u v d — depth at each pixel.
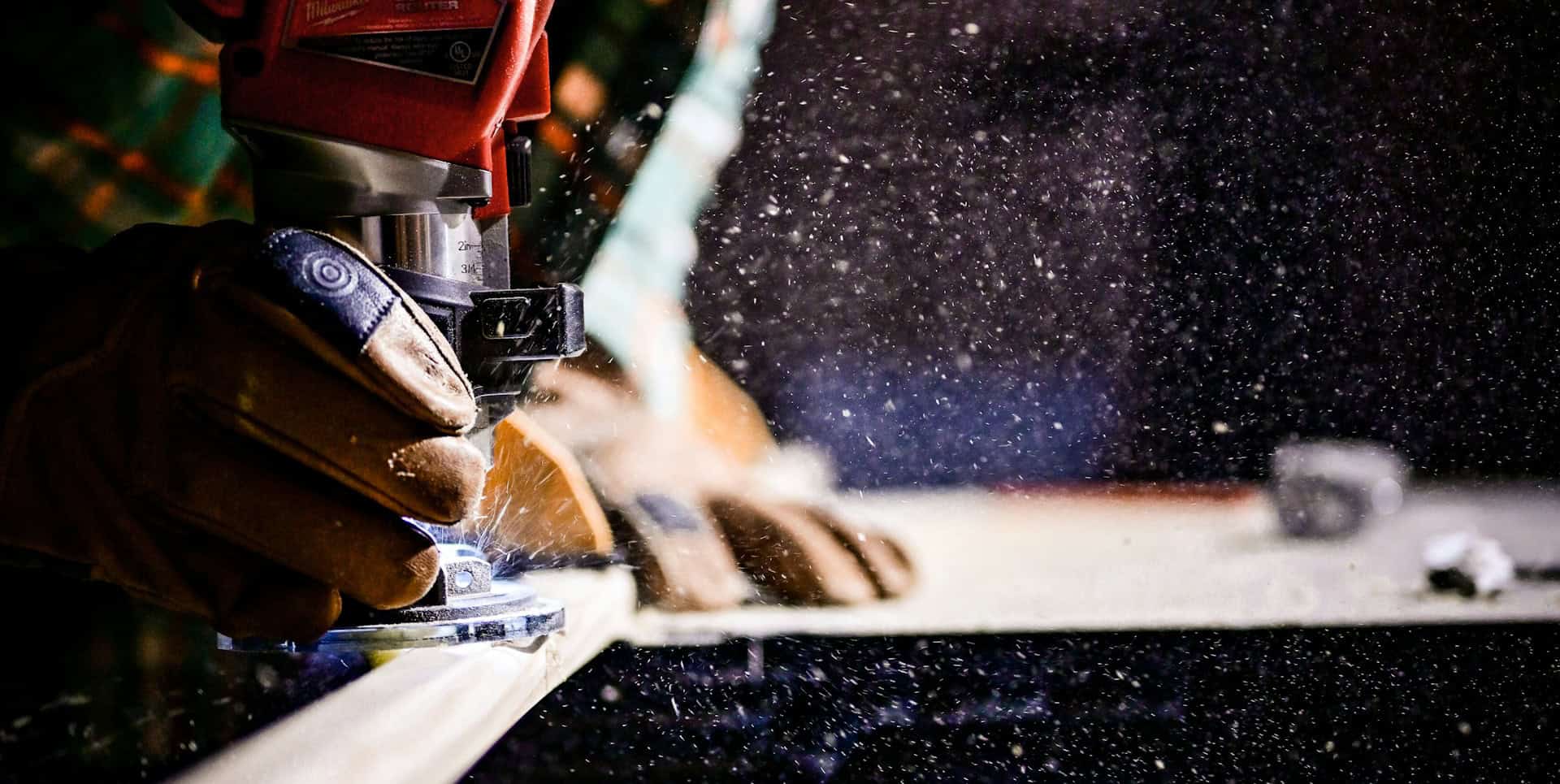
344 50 0.64
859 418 3.23
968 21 3.74
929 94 3.59
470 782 0.93
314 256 0.59
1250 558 1.89
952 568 1.73
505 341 0.70
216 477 0.60
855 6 3.31
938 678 1.16
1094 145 4.00
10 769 0.63
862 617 1.29
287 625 0.62
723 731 1.03
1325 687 1.19
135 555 0.63
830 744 1.02
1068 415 3.56
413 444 0.60
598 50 1.38
